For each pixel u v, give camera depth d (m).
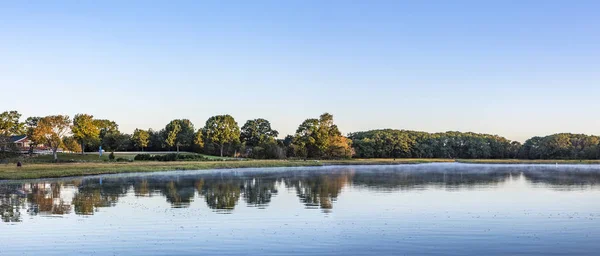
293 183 54.69
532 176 70.62
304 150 143.38
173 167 84.31
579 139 184.25
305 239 23.28
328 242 22.67
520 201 37.28
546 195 41.84
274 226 26.44
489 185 52.66
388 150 185.62
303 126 147.50
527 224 27.03
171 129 176.62
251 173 76.50
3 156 101.56
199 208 33.03
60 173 63.97
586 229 25.61
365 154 181.38
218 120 153.25
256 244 22.23
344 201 37.06
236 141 155.00
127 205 34.53
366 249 21.42
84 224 26.86
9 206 33.94
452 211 31.91
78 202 36.09
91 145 144.62
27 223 27.20
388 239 23.30
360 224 27.06
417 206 34.25
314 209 32.69
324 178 63.84
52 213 30.75
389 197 39.91
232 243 22.44
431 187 49.62
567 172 84.38
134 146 173.00
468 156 197.62
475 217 29.48
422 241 22.88
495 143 197.50
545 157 182.50
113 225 26.58
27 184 51.84
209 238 23.44
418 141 198.38
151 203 35.69
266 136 180.62
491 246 21.92
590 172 84.19
